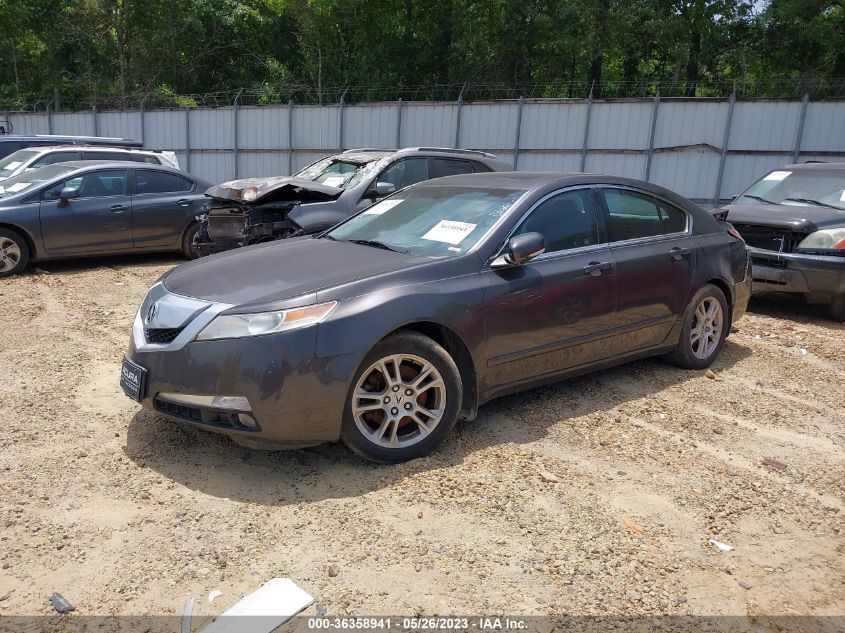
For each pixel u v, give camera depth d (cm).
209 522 329
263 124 2430
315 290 371
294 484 367
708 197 1919
